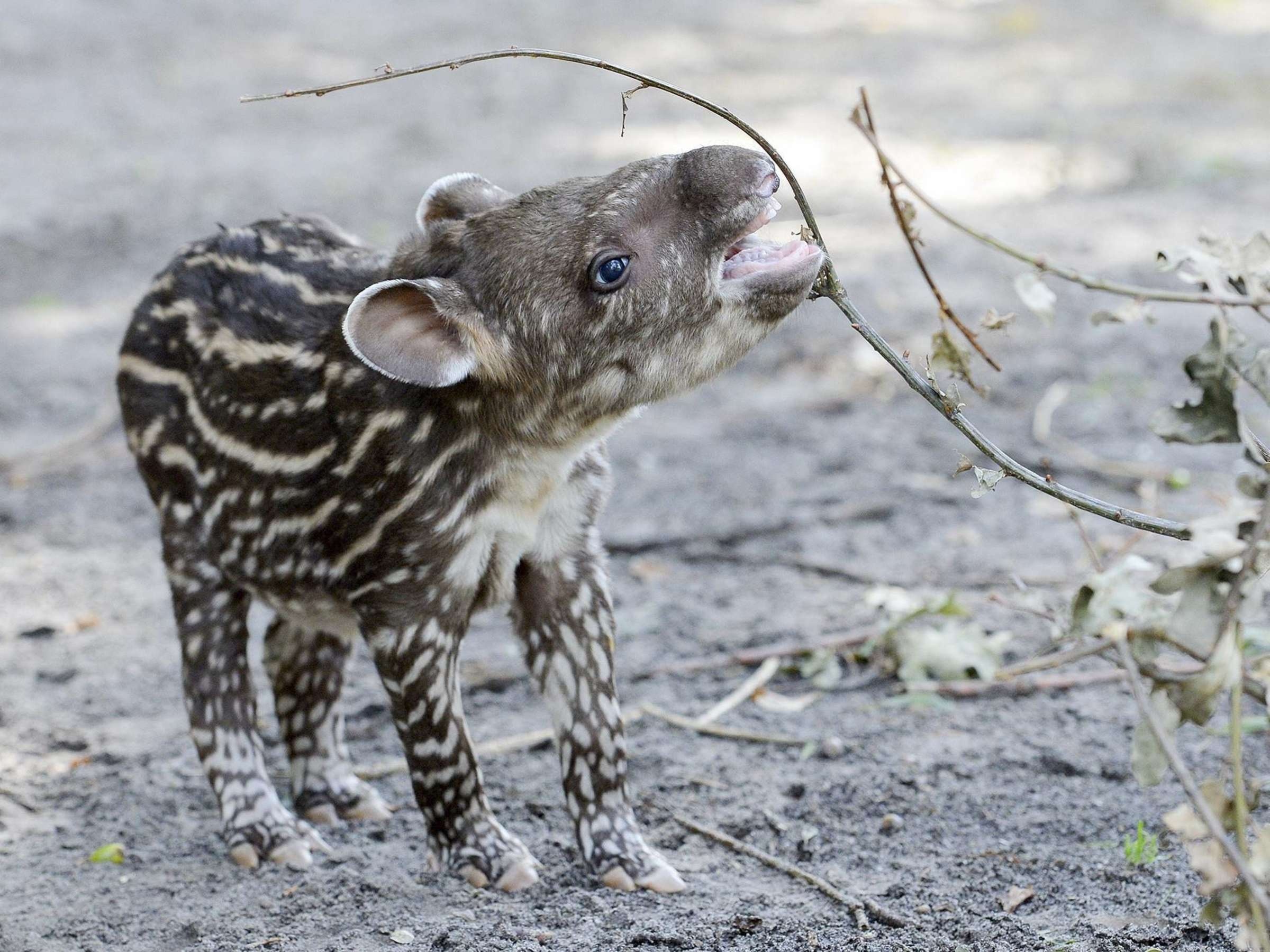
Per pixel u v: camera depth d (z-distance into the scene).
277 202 22.11
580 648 7.68
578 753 7.66
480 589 7.58
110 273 19.66
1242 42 31.53
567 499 7.59
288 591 7.88
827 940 6.84
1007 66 30.53
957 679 9.53
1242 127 24.33
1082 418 13.87
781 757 8.84
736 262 7.18
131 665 10.65
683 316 7.08
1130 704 9.14
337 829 8.49
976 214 20.39
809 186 22.34
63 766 9.25
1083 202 20.64
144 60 32.19
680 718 9.36
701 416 14.94
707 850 7.89
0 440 14.98
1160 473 12.57
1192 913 6.84
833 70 30.83
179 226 21.23
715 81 29.94
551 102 28.59
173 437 8.16
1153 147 23.25
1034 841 7.74
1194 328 15.89
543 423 7.23
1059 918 6.93
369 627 7.51
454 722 7.55
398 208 21.52
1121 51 31.47
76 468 14.35
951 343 6.54
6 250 20.33
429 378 6.85
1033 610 7.73
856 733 9.03
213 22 35.81
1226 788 7.19
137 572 12.25
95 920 7.49
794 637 10.38
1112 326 15.98
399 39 34.19
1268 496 5.04
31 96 29.06
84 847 8.30
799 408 14.84
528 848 8.00
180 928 7.38
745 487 13.12
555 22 36.16
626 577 11.70
